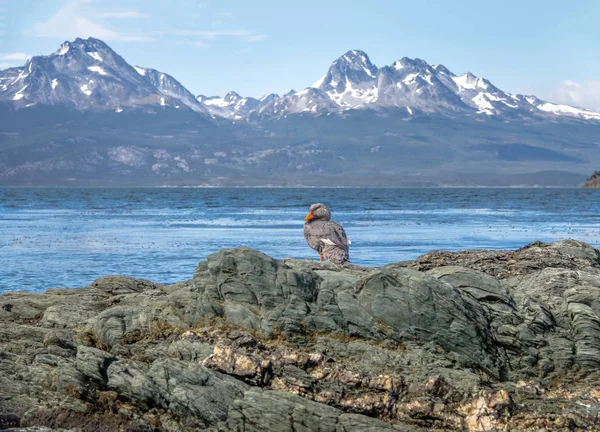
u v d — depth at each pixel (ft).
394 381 44.24
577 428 41.73
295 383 44.27
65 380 44.75
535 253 70.64
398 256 172.65
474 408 42.96
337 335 48.85
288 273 51.78
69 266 151.94
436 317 48.70
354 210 481.87
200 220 344.08
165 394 43.45
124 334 51.96
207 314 51.01
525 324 50.60
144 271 144.05
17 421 42.73
